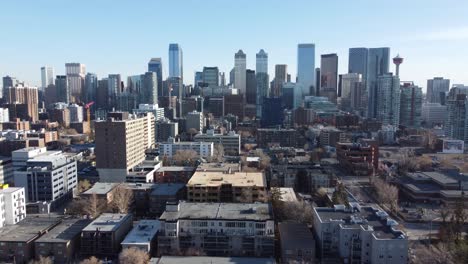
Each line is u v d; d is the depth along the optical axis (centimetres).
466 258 18375
